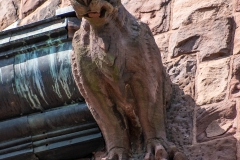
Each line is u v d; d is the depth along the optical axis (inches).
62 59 333.4
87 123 329.4
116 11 291.3
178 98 327.6
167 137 316.2
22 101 333.1
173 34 345.7
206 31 339.6
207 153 310.8
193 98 326.0
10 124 333.7
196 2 349.1
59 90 330.0
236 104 318.0
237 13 339.9
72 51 309.6
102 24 291.0
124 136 312.2
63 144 330.3
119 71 295.9
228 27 336.8
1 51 342.6
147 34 301.9
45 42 339.9
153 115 308.5
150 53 301.7
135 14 360.8
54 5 386.3
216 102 321.7
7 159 335.0
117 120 310.5
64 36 339.9
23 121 332.5
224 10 342.6
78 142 329.4
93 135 328.5
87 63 298.7
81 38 299.9
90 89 303.1
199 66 333.7
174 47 341.4
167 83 317.1
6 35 346.9
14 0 402.6
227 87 323.6
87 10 280.8
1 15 403.2
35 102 332.5
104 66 294.8
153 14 356.2
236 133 311.7
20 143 334.3
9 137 334.3
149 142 308.3
